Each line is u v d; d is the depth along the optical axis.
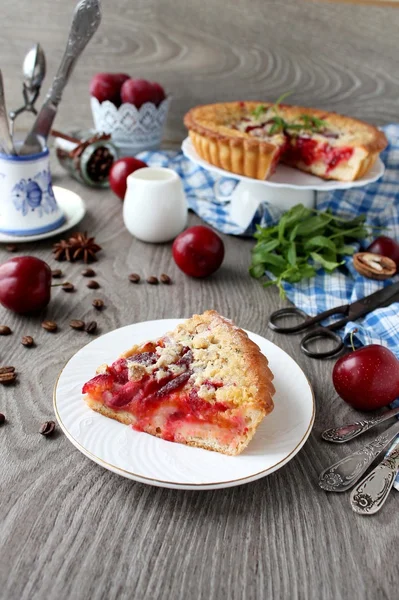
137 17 0.96
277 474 0.54
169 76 1.00
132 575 0.48
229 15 0.95
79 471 0.54
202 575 0.48
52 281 0.74
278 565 0.49
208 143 0.83
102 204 0.91
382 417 0.58
